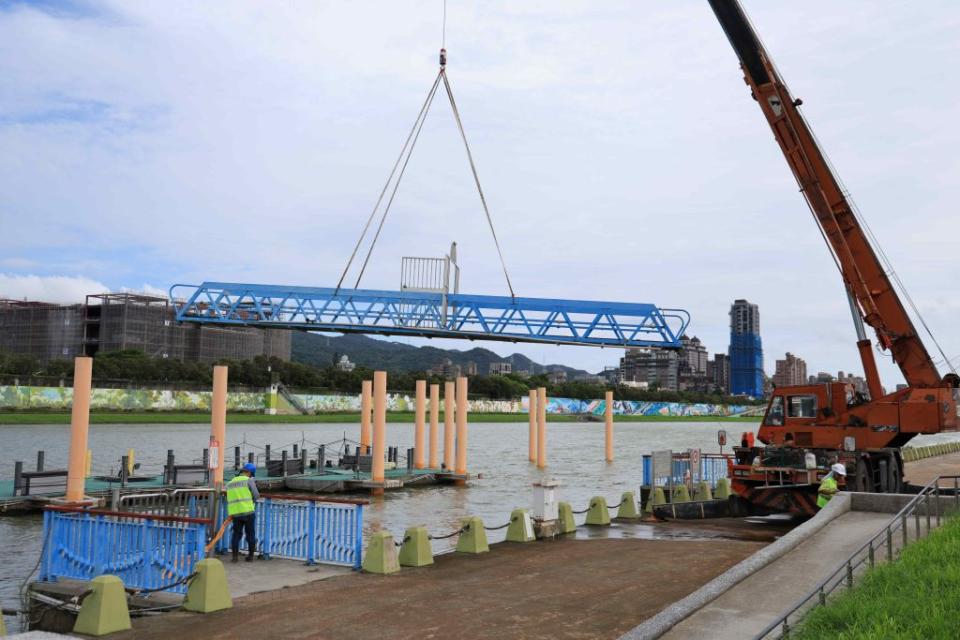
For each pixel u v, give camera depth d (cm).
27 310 18325
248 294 4378
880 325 2564
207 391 13100
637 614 1279
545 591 1438
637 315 4100
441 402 15238
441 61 3791
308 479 3694
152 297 18162
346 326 4194
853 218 2630
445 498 3600
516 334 4150
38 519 2730
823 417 2553
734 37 2670
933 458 5688
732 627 1057
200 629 1204
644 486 2830
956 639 805
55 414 10606
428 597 1391
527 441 9500
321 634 1171
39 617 1422
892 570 1084
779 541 1533
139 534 1477
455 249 4312
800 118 2662
